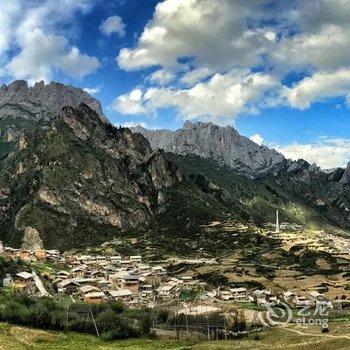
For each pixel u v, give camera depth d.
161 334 191.88
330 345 156.62
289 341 171.00
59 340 170.88
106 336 181.50
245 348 164.25
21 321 180.12
